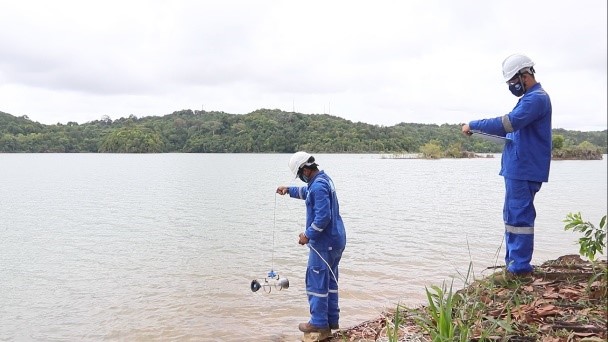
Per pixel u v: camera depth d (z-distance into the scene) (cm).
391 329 507
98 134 13712
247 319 646
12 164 6744
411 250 1062
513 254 550
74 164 6825
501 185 3077
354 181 3494
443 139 12812
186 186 3031
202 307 696
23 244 1177
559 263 650
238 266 939
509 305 475
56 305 711
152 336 592
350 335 548
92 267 938
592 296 500
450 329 405
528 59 531
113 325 629
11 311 687
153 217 1636
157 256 1030
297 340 573
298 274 878
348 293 748
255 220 1558
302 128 13612
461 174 4428
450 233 1287
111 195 2450
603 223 554
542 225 1401
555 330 433
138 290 782
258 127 13600
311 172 565
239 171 4991
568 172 4775
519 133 533
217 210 1822
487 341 419
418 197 2320
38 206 1972
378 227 1398
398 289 766
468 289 550
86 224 1491
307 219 566
